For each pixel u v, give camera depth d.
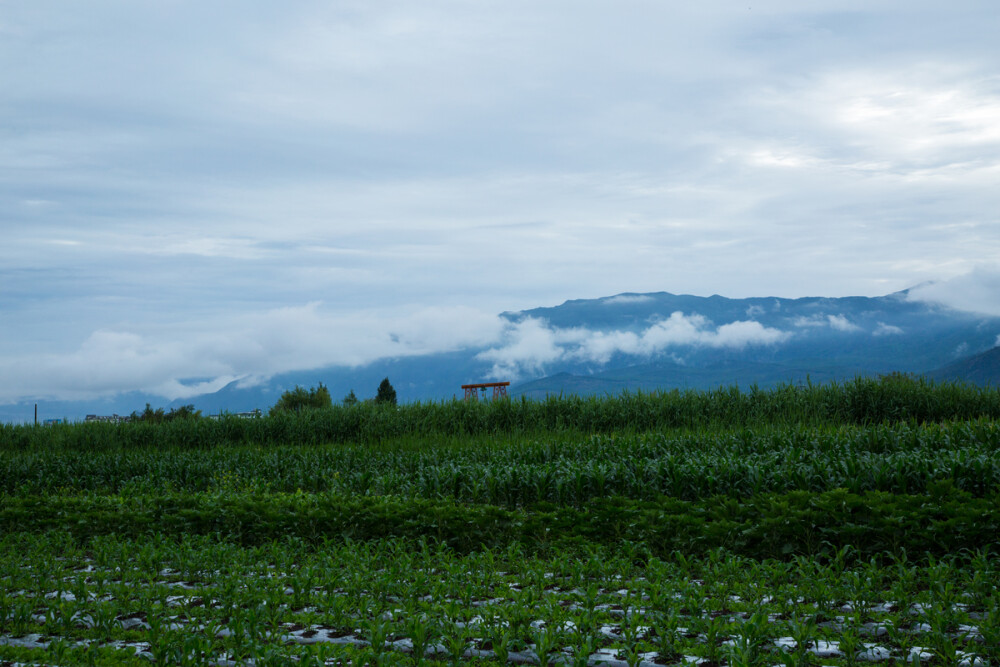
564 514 8.00
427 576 6.64
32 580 7.06
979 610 5.33
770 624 4.99
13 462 15.07
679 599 5.64
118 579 7.40
